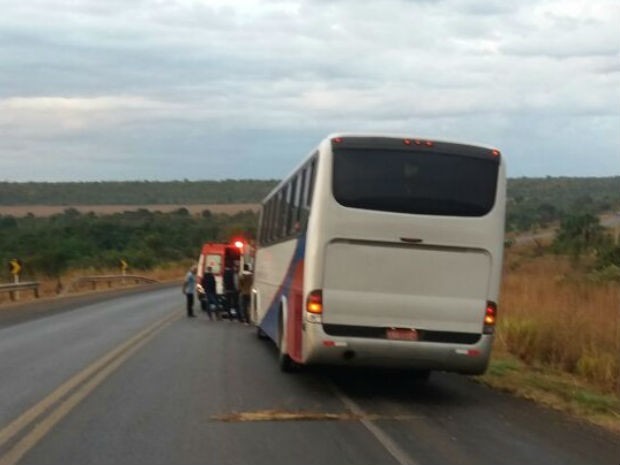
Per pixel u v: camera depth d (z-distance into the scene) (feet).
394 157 37.40
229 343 61.05
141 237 235.81
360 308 36.91
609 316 52.44
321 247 36.86
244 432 29.99
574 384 41.96
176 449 27.37
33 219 320.50
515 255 176.35
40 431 29.91
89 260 178.50
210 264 103.35
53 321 78.43
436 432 30.53
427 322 37.14
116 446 27.76
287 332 43.91
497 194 37.68
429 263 37.17
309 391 39.47
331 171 37.17
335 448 27.61
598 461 26.53
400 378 44.21
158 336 64.95
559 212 332.60
